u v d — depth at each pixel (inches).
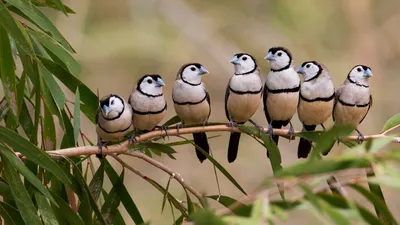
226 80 984.3
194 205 359.9
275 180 212.5
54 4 379.2
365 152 223.6
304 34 1008.2
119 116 364.2
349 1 1007.6
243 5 1033.5
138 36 975.6
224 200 349.7
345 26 1012.5
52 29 353.7
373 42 1003.3
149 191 816.9
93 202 333.7
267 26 1016.2
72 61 353.4
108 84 953.5
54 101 345.4
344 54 1003.9
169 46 979.3
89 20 991.0
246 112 408.2
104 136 370.0
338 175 223.1
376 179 218.5
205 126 367.2
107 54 960.3
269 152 360.5
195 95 397.1
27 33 331.3
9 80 328.5
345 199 225.1
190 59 987.3
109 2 1000.2
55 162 321.1
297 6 1013.2
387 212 233.5
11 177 311.7
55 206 332.2
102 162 354.6
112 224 363.6
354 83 408.8
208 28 1011.3
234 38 1015.6
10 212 332.8
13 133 308.5
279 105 403.2
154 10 1009.5
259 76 403.5
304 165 217.2
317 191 227.0
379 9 1026.7
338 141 368.8
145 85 379.9
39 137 521.0
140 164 845.2
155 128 388.2
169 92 963.3
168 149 368.2
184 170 837.8
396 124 357.4
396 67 1004.6
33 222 310.5
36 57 331.0
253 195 212.5
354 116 411.8
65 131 362.3
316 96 398.6
